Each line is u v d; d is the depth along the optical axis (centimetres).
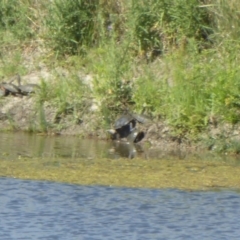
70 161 3142
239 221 2459
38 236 2344
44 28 4228
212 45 3903
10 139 3591
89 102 3756
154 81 3738
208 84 3572
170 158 3241
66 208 2580
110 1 4209
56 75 3984
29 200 2653
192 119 3466
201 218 2484
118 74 3750
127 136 3588
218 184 2828
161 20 3988
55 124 3750
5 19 4416
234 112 3453
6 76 4112
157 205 2598
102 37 4056
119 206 2588
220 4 3931
